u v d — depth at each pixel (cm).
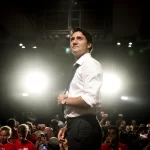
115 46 1623
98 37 1426
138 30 1357
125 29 1351
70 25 1387
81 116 165
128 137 650
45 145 531
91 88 159
